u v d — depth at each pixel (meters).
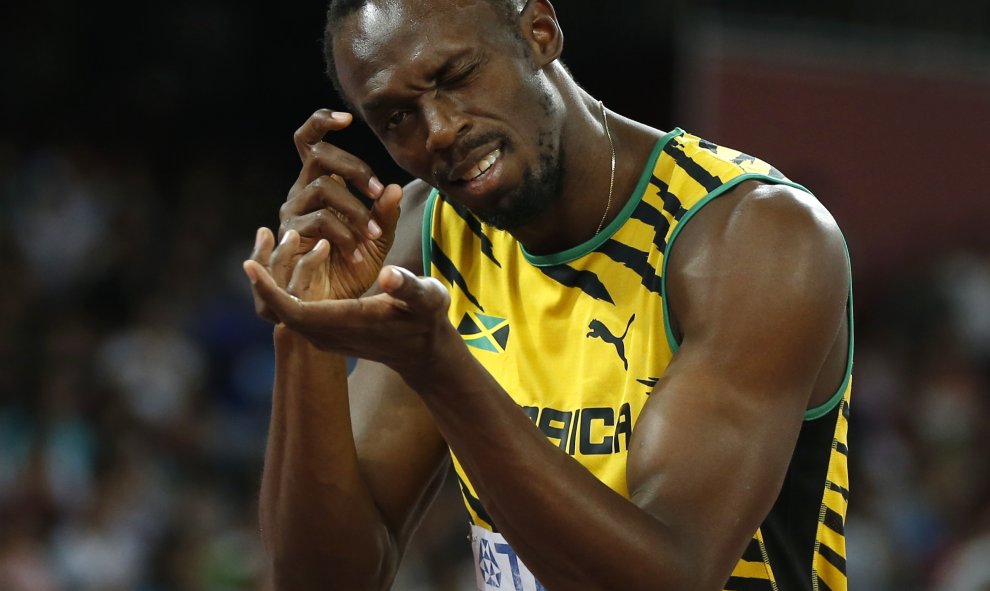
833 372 6.76
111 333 22.88
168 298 24.19
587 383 6.70
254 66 30.70
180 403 21.80
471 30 6.20
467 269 7.31
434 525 19.44
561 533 5.50
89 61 29.62
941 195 21.00
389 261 7.64
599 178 6.72
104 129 29.08
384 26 6.17
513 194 6.35
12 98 28.56
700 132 19.98
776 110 20.17
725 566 5.82
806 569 6.95
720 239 6.33
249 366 23.56
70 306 23.59
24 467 18.53
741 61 20.03
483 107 6.20
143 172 27.25
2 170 25.08
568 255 6.82
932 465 23.77
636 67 25.75
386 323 5.14
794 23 21.23
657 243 6.61
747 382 6.02
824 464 6.86
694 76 20.02
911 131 20.72
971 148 20.98
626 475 6.10
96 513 18.58
